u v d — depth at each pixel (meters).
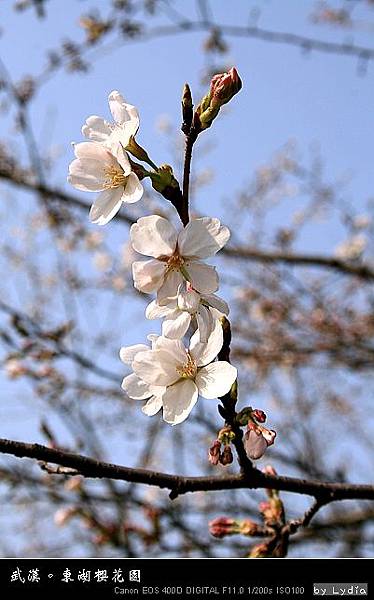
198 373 0.61
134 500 1.11
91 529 1.13
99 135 0.62
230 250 1.49
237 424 0.62
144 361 0.61
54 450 0.62
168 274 0.60
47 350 1.14
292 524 0.69
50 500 1.14
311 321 1.61
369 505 1.31
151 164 0.61
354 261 1.54
